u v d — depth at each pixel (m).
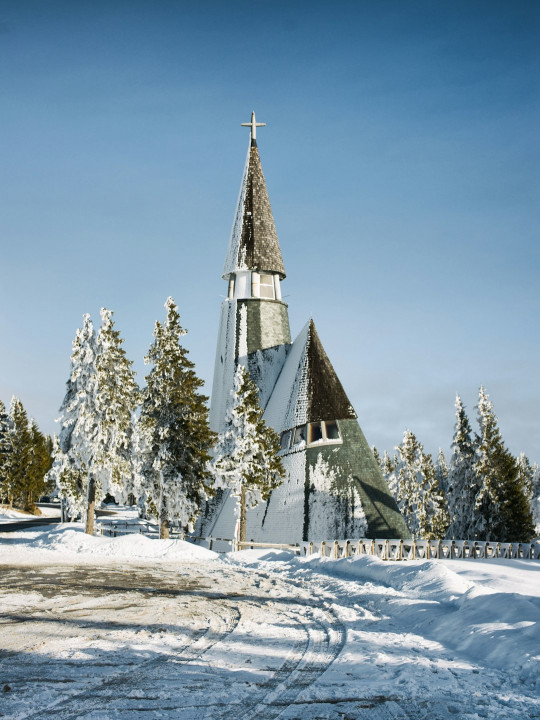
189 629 14.93
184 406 47.06
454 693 9.77
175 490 46.72
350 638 14.05
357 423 46.62
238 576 27.41
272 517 46.88
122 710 8.81
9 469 93.88
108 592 21.34
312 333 49.50
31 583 23.67
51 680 10.40
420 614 16.42
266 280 58.84
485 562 30.64
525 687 10.13
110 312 49.91
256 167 59.75
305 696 9.60
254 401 43.59
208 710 8.88
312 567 30.19
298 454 46.81
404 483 80.69
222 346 59.53
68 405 50.72
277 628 15.20
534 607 14.12
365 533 43.84
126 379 50.12
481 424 67.88
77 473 52.94
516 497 68.62
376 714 8.78
